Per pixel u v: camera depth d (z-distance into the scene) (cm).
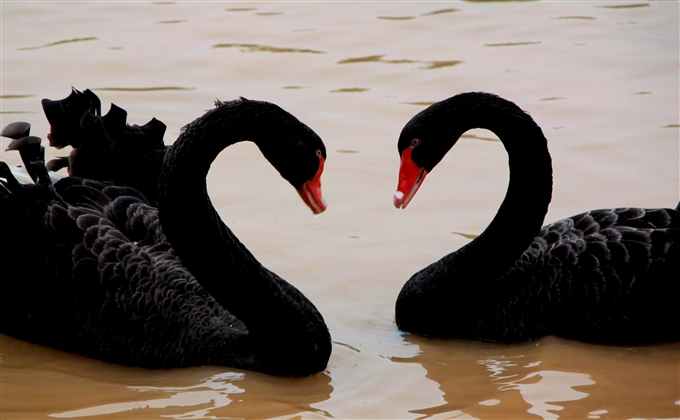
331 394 930
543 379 956
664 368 985
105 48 1838
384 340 1044
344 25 1992
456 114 1021
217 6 2111
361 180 1383
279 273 1152
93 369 976
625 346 1038
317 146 914
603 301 1029
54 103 1137
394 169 1412
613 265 1034
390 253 1202
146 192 1147
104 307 977
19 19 1992
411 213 1301
